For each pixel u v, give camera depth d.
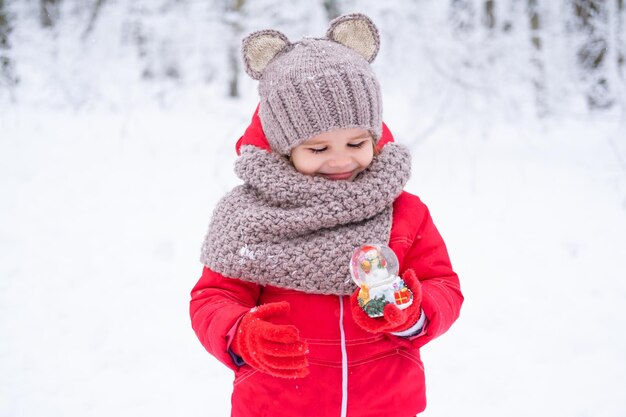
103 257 4.90
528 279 4.30
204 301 1.60
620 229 5.25
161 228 5.64
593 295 4.01
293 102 1.59
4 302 4.09
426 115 8.67
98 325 3.78
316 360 1.55
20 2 12.07
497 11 9.09
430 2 8.41
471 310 3.89
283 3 10.27
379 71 8.69
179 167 8.27
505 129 10.06
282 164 1.62
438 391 3.08
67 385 3.16
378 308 1.35
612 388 2.99
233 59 14.30
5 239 5.30
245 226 1.57
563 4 9.30
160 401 3.04
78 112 12.24
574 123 10.25
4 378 3.20
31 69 12.10
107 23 11.95
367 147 1.62
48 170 7.89
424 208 1.74
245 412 1.58
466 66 8.41
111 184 7.27
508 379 3.14
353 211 1.54
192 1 12.31
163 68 14.69
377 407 1.54
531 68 8.69
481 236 5.19
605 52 8.91
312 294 1.58
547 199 6.29
